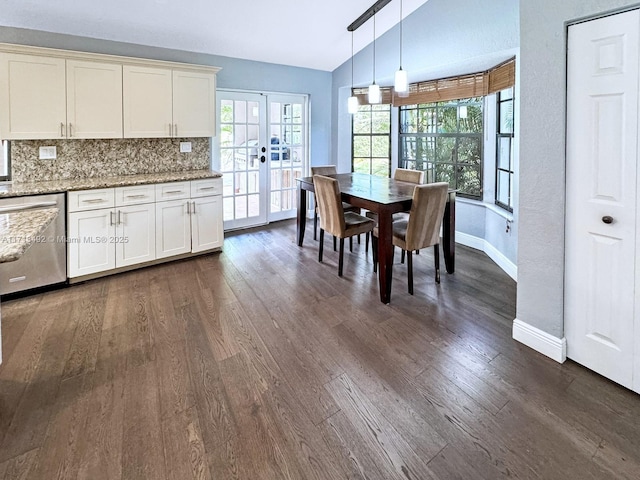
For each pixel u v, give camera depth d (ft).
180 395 6.28
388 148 18.72
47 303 9.86
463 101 15.33
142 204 12.11
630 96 5.74
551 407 5.94
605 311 6.43
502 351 7.55
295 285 11.16
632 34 5.61
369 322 8.86
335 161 20.12
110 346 7.80
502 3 11.00
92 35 12.48
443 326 8.63
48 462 4.92
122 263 11.90
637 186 5.80
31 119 10.70
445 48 13.19
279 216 19.49
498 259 12.91
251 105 17.54
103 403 6.07
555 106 6.66
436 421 5.69
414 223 10.03
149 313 9.33
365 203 10.39
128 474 4.76
